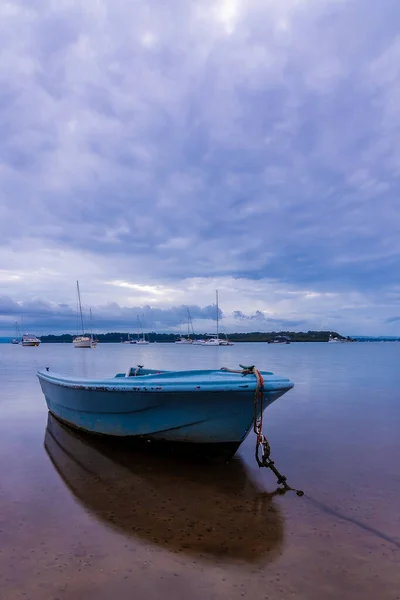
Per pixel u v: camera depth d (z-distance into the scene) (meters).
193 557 3.56
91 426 7.62
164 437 6.52
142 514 4.46
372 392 14.43
